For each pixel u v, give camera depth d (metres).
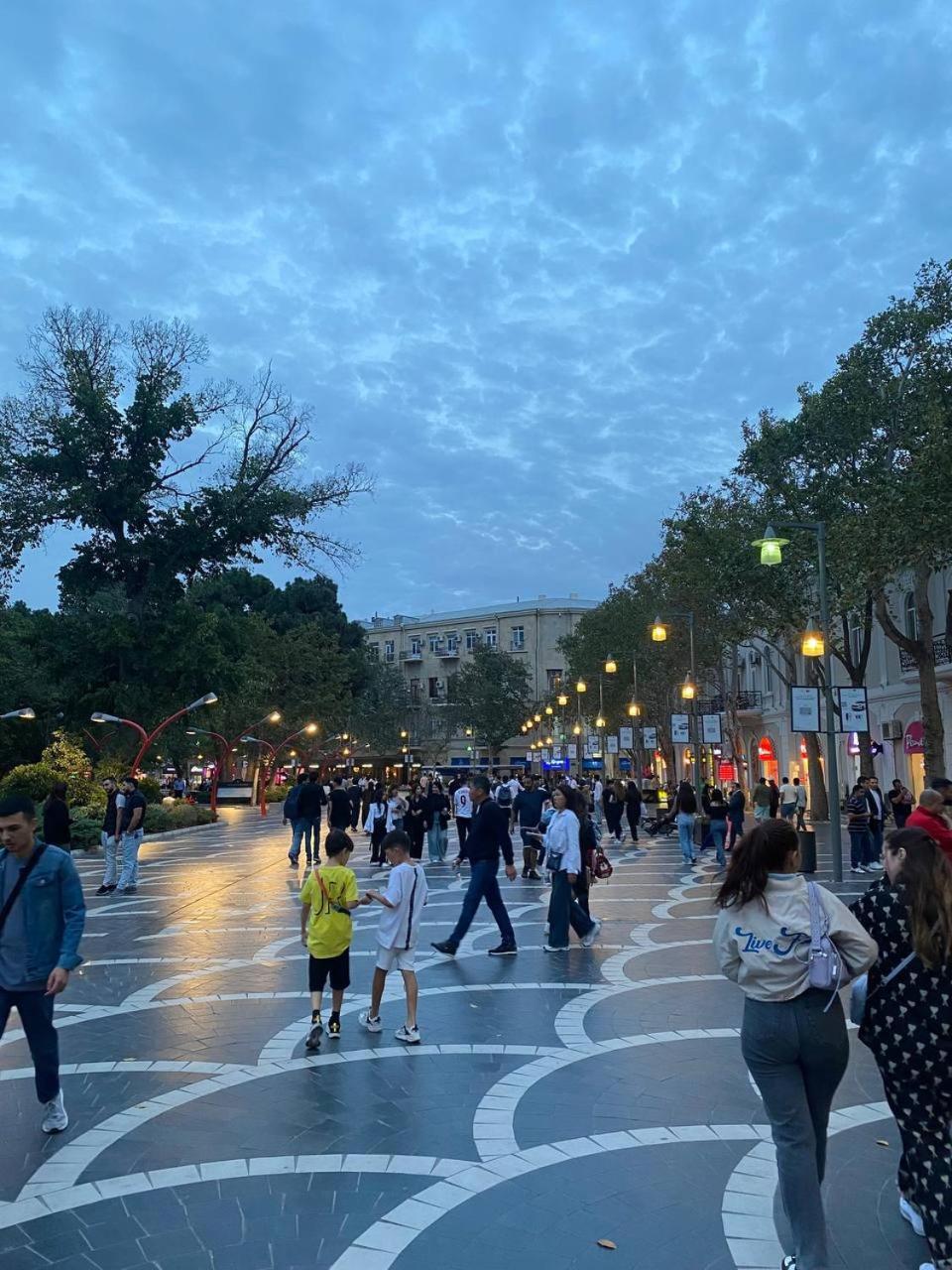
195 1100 6.05
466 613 96.94
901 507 20.25
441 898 15.98
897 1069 3.90
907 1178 4.34
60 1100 5.57
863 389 24.77
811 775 33.78
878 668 36.41
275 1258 4.11
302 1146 5.31
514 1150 5.25
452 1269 4.02
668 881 17.98
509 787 30.09
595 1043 7.28
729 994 8.82
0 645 47.84
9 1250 4.19
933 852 3.89
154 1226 4.39
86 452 35.69
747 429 28.22
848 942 3.78
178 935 12.48
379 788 26.98
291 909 14.72
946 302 23.52
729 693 49.94
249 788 68.44
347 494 39.00
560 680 79.44
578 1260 4.09
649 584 46.19
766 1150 5.23
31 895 5.47
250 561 39.66
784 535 26.58
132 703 37.09
